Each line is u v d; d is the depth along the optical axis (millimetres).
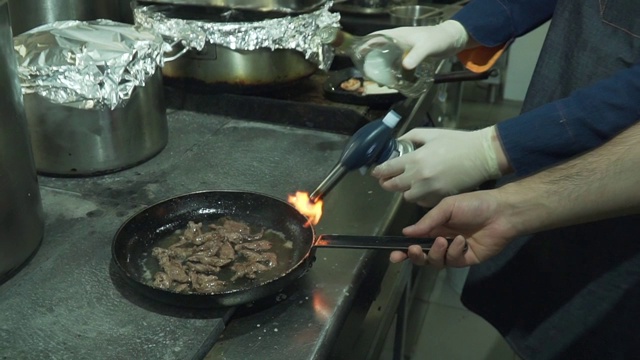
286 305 730
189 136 1203
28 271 788
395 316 1364
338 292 752
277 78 1246
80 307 721
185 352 647
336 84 1342
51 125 979
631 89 719
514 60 3197
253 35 1156
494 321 1144
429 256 748
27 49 923
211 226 854
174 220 875
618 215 729
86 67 902
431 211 763
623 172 693
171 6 1249
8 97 724
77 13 1186
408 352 1731
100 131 1000
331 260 814
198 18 1251
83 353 649
